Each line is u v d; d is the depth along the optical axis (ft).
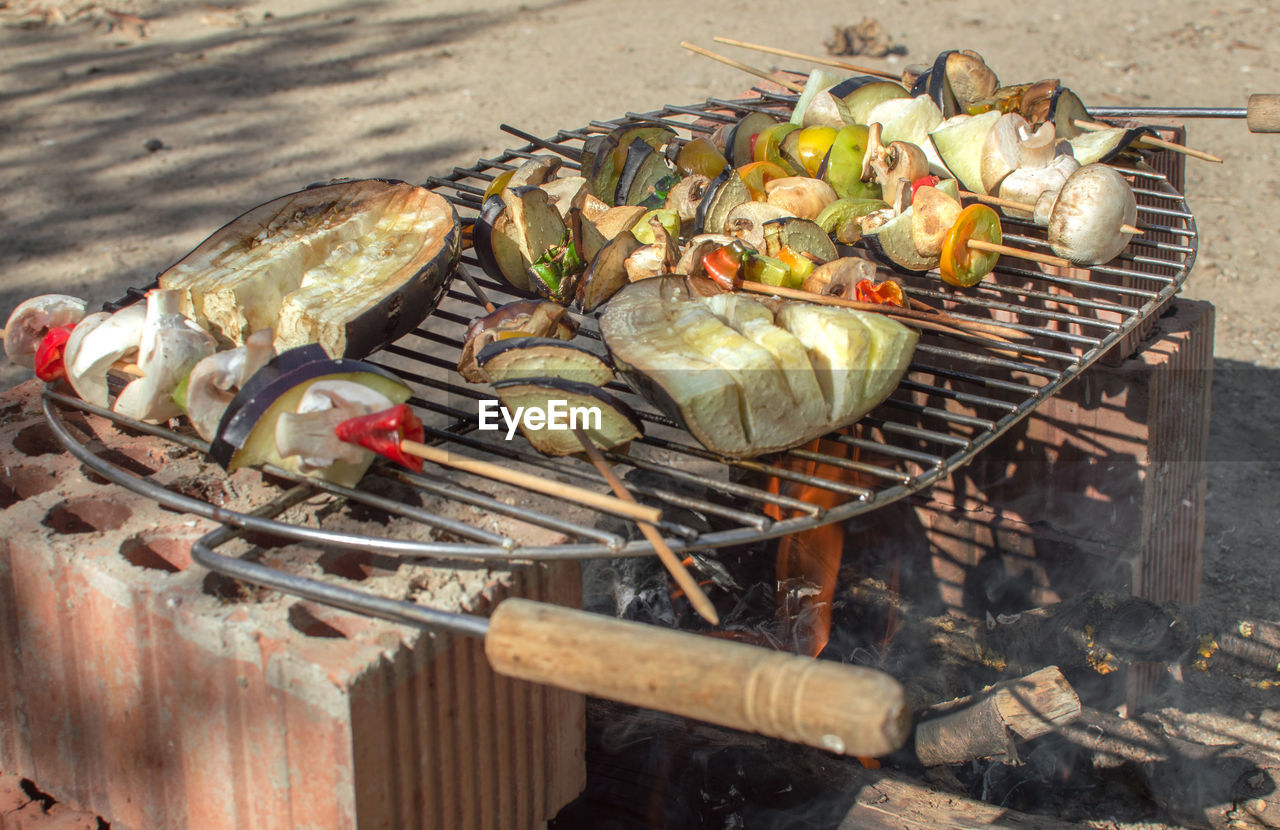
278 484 5.71
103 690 5.42
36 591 5.49
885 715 3.34
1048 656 8.58
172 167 21.97
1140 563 9.05
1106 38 28.27
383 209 7.00
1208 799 8.47
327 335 5.96
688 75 26.71
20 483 5.92
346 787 4.62
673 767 6.98
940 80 9.18
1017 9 30.96
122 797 5.57
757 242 7.16
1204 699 9.37
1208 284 17.12
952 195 7.70
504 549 4.79
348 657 4.58
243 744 4.93
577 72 27.22
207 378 5.41
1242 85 25.05
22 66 27.91
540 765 5.59
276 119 24.58
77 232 19.20
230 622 4.80
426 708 4.85
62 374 6.22
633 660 3.66
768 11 31.78
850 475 9.79
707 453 5.53
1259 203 19.90
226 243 6.73
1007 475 9.37
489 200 7.47
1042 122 9.14
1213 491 12.48
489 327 6.13
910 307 7.64
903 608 9.58
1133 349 8.80
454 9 33.01
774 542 9.34
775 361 5.46
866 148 8.32
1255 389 14.40
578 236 7.10
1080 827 6.89
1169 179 10.00
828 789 7.02
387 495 5.60
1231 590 10.91
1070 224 7.14
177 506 5.14
